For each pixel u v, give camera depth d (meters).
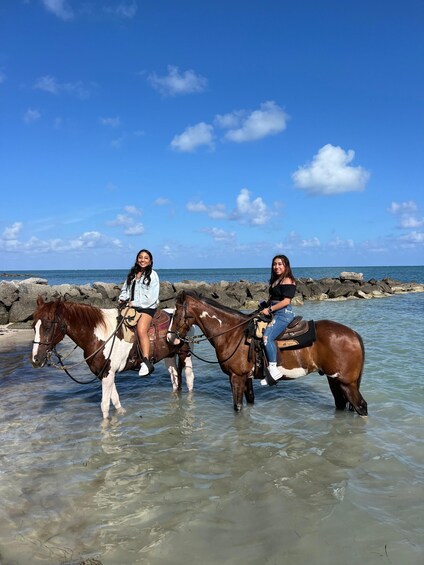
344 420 6.36
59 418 6.61
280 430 6.05
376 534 3.67
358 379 6.02
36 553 3.49
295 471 4.84
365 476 4.70
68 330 6.16
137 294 6.59
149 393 7.95
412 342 12.28
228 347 6.42
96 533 3.75
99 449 5.49
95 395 7.82
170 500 4.28
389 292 35.75
